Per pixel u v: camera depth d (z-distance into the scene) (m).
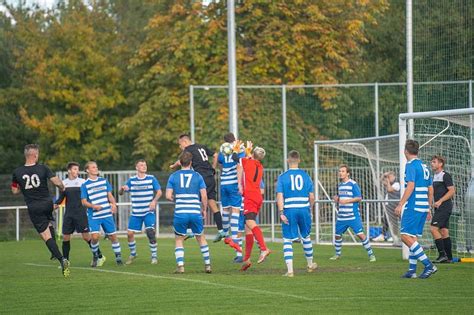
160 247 61.19
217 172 77.62
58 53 117.00
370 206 66.31
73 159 115.75
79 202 45.94
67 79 115.88
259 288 34.03
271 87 74.44
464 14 65.12
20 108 115.31
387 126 74.94
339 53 98.56
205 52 100.88
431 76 66.62
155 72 102.69
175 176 40.34
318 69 96.62
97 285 36.19
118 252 46.78
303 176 39.00
